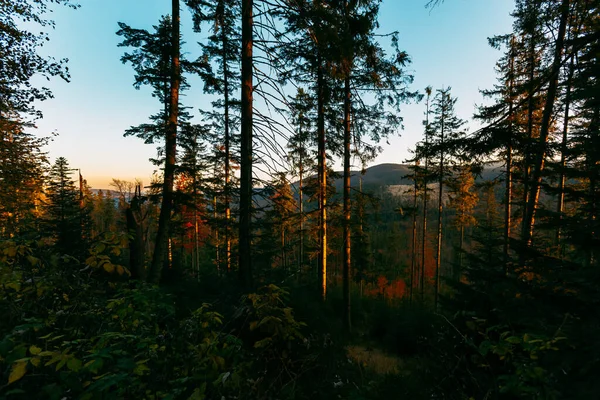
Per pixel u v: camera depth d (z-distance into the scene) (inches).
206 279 261.3
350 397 99.9
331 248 690.8
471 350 133.8
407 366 150.9
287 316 110.4
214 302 178.1
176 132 411.5
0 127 436.5
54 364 65.5
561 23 321.4
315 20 231.9
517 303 120.2
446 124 789.9
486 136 164.7
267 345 110.8
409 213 749.3
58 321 85.6
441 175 636.7
